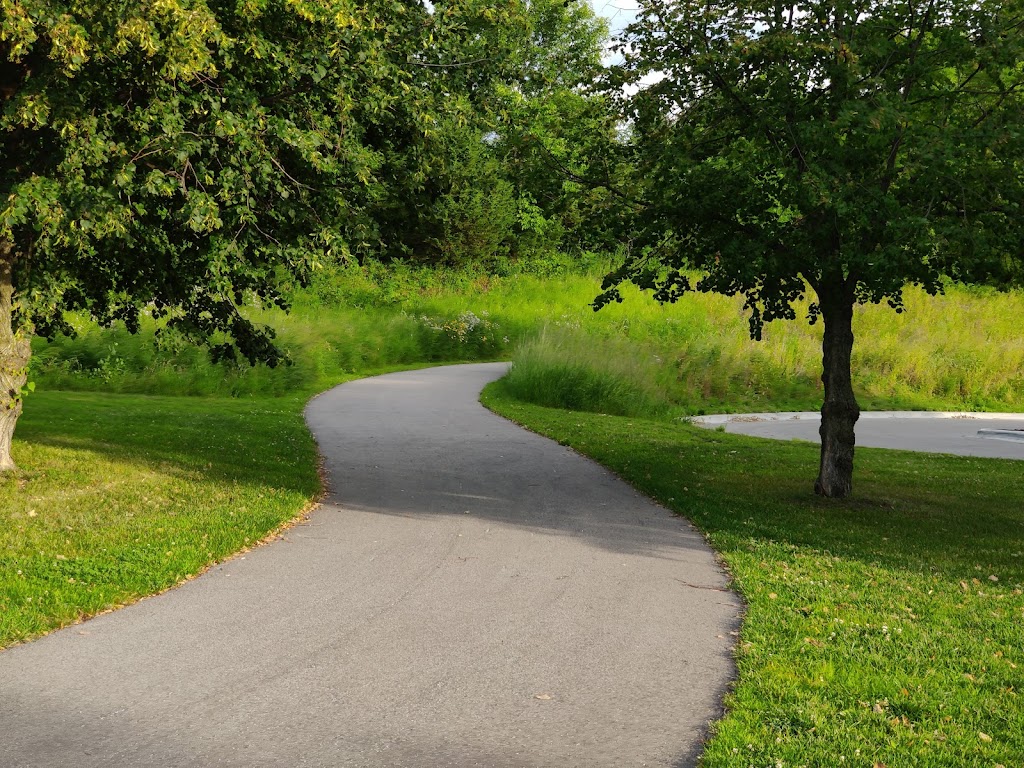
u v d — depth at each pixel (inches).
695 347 1270.9
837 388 501.7
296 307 1525.6
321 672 217.6
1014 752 178.9
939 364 1406.3
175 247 468.4
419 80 440.5
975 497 537.6
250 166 370.6
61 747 173.9
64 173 351.3
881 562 357.7
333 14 343.9
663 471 565.6
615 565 333.7
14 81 390.3
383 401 941.2
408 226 498.9
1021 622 278.1
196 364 968.3
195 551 327.3
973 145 418.6
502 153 518.0
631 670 223.5
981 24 446.0
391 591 291.3
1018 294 1804.9
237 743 177.5
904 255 407.5
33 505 391.2
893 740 181.3
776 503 479.8
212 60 358.3
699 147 490.6
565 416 861.2
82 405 767.7
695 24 467.2
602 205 500.1
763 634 251.0
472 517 416.5
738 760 170.4
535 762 172.1
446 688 209.2
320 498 453.4
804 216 445.7
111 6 308.3
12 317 466.6
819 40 432.8
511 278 2167.8
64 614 253.8
